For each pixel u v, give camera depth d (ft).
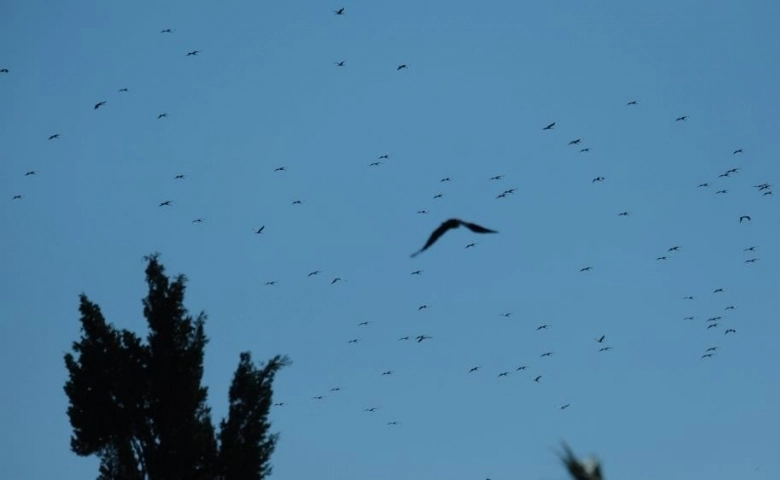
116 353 179.93
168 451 173.99
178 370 179.42
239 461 174.29
